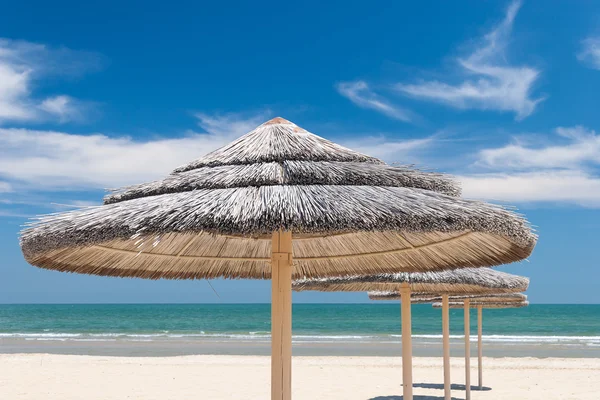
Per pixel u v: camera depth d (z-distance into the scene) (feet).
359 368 59.72
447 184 12.35
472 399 39.14
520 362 68.80
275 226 9.86
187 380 49.42
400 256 15.83
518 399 39.17
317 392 42.70
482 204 11.19
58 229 10.77
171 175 12.47
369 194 10.88
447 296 29.48
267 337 125.29
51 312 295.28
